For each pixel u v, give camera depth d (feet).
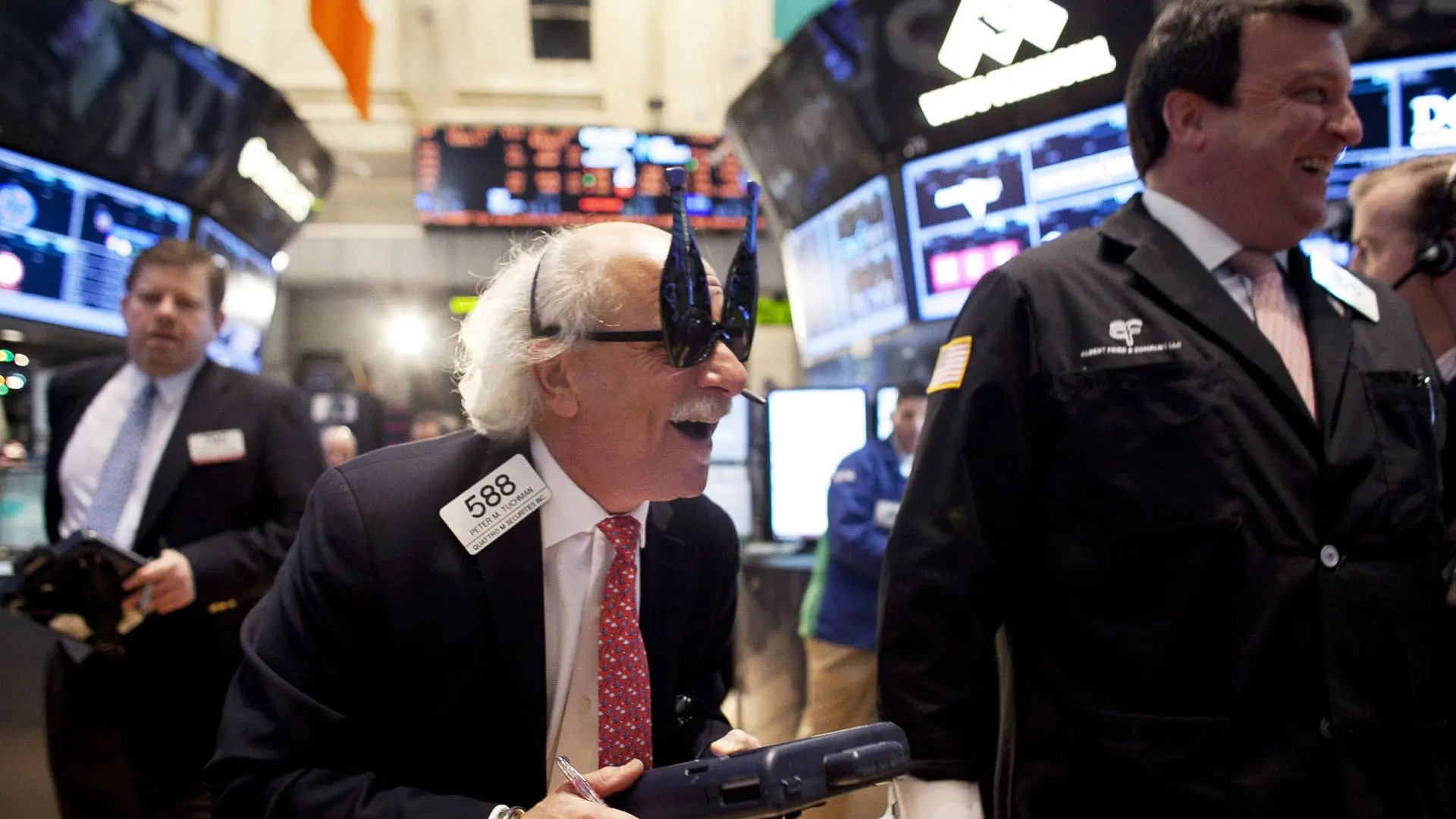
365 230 24.52
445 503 3.22
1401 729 3.41
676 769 2.87
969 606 3.61
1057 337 3.74
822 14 11.59
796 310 15.69
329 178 18.60
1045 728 3.64
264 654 3.18
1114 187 9.84
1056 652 3.65
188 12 22.35
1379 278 5.18
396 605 3.10
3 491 9.64
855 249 13.12
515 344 3.21
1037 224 10.59
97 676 6.33
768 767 2.78
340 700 3.16
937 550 3.64
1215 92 3.73
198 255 6.98
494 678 3.17
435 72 24.03
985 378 3.73
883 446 9.23
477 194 23.34
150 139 13.17
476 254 24.06
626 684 3.27
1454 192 4.84
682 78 24.23
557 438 3.29
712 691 3.96
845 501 8.95
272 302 18.25
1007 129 10.49
